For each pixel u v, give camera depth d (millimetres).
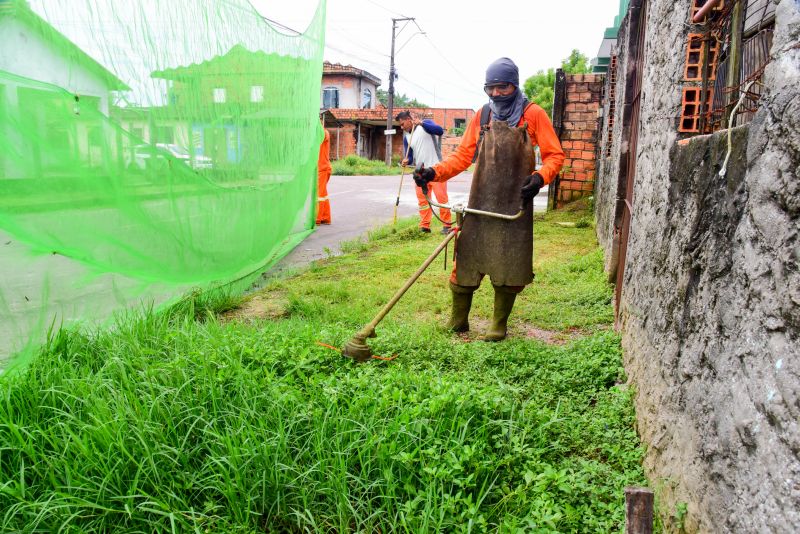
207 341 4207
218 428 3205
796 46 1621
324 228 12070
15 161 3322
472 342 5074
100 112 3805
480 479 2955
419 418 3221
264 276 7715
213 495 2857
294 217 8742
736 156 2086
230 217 5801
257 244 6715
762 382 1729
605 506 2723
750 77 2416
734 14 2783
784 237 1646
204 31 5125
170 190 4664
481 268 5027
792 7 1646
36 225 3529
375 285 7047
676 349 2725
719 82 3158
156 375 3629
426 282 7148
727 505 1910
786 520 1521
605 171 9516
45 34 3385
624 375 4125
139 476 2844
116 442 2898
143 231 4387
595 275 7160
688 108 3158
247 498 2719
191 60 4941
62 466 2854
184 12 4805
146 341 4301
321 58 9445
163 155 4523
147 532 2674
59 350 4098
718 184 2287
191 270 5152
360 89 52844
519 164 4918
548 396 3855
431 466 2846
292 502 2803
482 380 4148
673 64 3379
